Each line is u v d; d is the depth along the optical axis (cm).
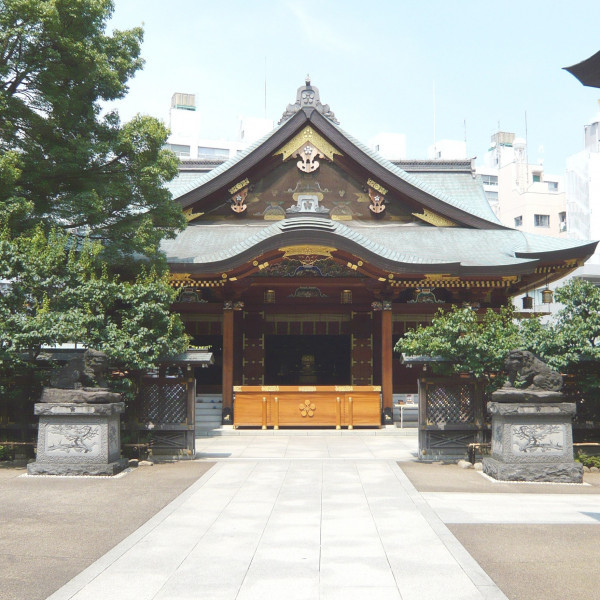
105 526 1043
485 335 1773
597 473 1631
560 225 7206
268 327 3262
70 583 766
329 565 833
